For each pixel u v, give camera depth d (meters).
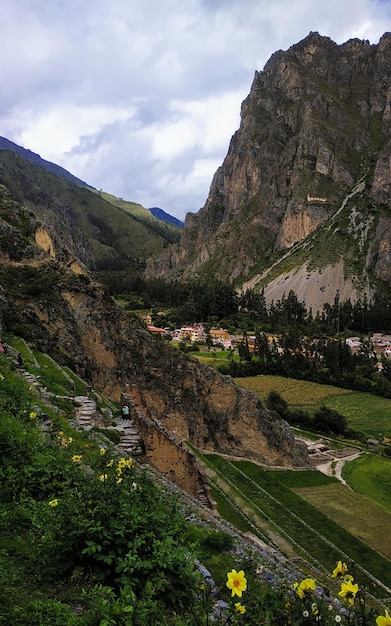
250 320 191.50
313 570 21.25
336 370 114.88
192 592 7.93
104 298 41.50
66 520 8.26
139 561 7.62
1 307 34.81
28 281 38.66
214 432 44.81
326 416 82.38
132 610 6.61
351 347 149.88
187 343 142.38
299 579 13.85
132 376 40.28
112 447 17.73
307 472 50.66
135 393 38.69
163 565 7.68
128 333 41.91
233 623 6.98
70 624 6.54
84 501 8.80
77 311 39.31
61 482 11.40
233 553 12.05
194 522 14.41
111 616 6.58
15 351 28.53
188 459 24.05
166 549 8.04
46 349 34.62
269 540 28.75
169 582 7.73
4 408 15.47
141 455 22.55
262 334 150.75
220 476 37.28
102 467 13.49
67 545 7.88
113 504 8.64
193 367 44.28
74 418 21.00
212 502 24.55
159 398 41.00
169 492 16.89
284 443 50.78
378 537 36.94
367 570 30.50
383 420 90.25
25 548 8.48
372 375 113.94
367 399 102.88
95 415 23.39
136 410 26.16
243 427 47.16
